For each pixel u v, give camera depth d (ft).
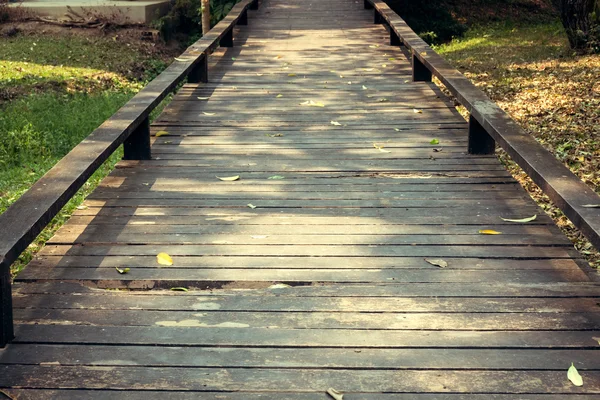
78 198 20.49
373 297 12.17
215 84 29.09
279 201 16.74
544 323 11.32
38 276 13.00
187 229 15.14
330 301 12.04
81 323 11.41
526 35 53.26
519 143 15.52
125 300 12.14
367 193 17.25
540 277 12.93
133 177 18.49
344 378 9.96
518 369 10.15
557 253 13.88
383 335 10.99
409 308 11.80
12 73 38.70
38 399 9.53
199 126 23.26
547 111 29.94
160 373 10.10
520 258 13.70
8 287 10.68
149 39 51.90
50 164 25.50
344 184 17.90
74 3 54.03
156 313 11.70
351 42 37.99
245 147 21.06
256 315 11.62
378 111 24.94
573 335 10.99
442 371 10.11
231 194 17.22
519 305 11.89
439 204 16.52
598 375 10.00
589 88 32.81
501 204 16.53
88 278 12.91
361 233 14.84
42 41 48.24
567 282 12.73
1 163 25.40
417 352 10.56
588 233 11.07
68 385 9.83
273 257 13.73
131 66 44.34
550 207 20.83
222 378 9.98
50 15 52.65
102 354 10.55
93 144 15.84
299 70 31.63
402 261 13.53
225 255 13.84
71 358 10.45
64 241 14.49
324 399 9.52
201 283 12.75
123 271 13.09
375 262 13.50
